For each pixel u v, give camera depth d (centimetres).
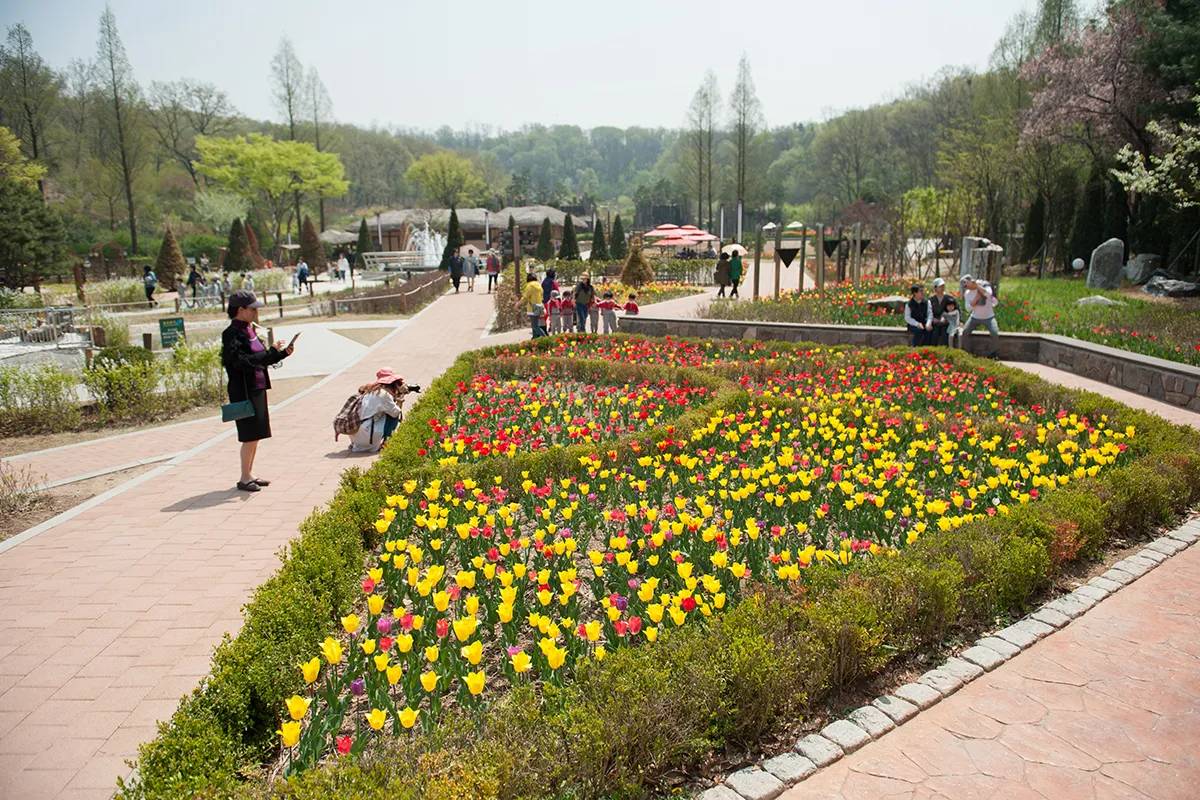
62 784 340
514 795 308
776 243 2028
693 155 8350
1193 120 2373
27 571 570
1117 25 2744
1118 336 1389
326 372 1485
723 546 534
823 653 394
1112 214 2936
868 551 526
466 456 820
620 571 507
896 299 1784
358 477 678
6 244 2738
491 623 453
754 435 766
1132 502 609
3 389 1124
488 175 11862
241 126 7256
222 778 301
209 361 1270
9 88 3550
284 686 380
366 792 292
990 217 3750
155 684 420
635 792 329
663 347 1462
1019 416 873
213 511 701
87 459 919
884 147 8506
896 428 830
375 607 426
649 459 673
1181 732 370
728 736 370
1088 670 422
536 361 1305
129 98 4972
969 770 346
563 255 4722
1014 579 489
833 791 335
